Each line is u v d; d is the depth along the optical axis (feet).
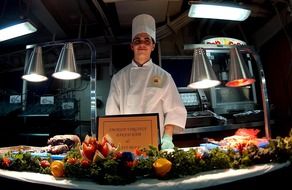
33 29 8.19
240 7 6.83
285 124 11.04
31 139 11.67
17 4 11.00
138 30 6.52
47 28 12.60
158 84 6.38
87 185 3.28
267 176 4.11
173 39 13.20
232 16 7.24
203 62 6.04
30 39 14.32
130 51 11.64
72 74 6.58
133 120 4.74
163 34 11.99
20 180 3.90
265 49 12.52
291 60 10.77
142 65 6.73
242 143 4.32
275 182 4.17
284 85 11.25
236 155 3.92
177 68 11.39
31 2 10.00
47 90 13.23
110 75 11.99
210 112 9.95
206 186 3.32
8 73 14.76
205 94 11.19
